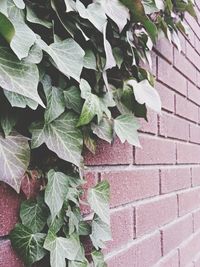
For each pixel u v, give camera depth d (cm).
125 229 52
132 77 49
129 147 55
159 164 67
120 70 47
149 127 62
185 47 87
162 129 69
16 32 28
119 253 50
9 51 28
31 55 29
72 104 36
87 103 36
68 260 37
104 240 43
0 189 32
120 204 51
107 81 42
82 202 40
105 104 41
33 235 33
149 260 59
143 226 58
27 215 33
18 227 33
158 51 68
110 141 42
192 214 88
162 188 68
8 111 30
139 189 57
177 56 80
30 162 34
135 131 45
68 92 36
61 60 32
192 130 91
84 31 38
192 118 92
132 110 47
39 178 35
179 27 69
